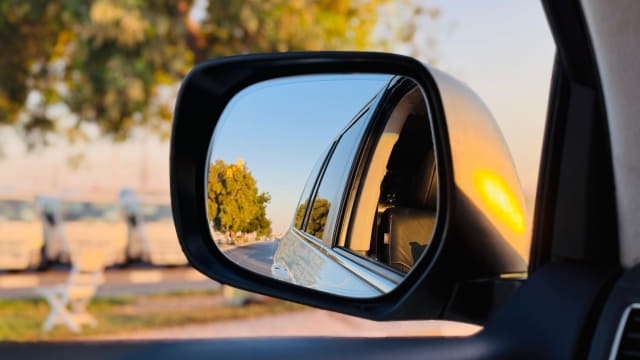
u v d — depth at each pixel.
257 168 1.60
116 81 8.80
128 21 8.28
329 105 1.88
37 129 10.83
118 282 11.25
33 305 9.98
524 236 1.18
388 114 1.87
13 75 9.97
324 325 8.30
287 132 1.80
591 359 0.84
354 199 1.99
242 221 1.46
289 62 1.47
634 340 0.83
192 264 1.37
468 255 1.15
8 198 12.29
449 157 1.18
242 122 1.53
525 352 0.88
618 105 0.96
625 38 0.94
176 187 1.39
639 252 0.95
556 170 1.04
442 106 1.21
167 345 0.72
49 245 12.27
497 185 1.19
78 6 8.59
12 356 7.11
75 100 9.43
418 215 1.59
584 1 0.94
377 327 7.71
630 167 0.96
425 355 0.80
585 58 0.98
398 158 1.73
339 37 9.20
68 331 8.98
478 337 0.88
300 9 8.78
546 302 0.92
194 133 1.39
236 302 9.42
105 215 12.33
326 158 2.33
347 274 1.72
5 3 8.88
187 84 1.38
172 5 8.61
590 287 0.91
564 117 1.04
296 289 1.36
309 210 2.28
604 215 0.99
